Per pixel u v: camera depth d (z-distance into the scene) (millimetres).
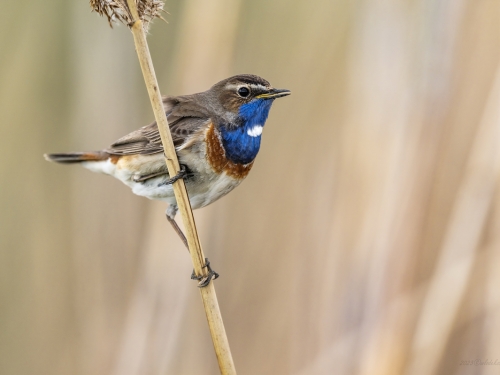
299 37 11969
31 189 12383
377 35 10516
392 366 9594
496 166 9758
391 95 10211
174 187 7855
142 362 10828
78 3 12062
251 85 9820
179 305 10969
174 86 10984
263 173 12266
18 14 11922
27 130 12172
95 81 12047
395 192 10000
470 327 10711
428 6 9961
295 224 11867
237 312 12078
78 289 12312
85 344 12117
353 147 10648
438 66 9875
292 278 11773
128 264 12289
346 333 10461
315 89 11836
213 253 11781
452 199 10078
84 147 12070
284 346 11727
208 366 11766
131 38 12172
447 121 9867
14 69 11953
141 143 9797
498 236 10156
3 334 12289
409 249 9883
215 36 10852
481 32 10211
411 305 9734
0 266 12414
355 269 10375
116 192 12492
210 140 9500
